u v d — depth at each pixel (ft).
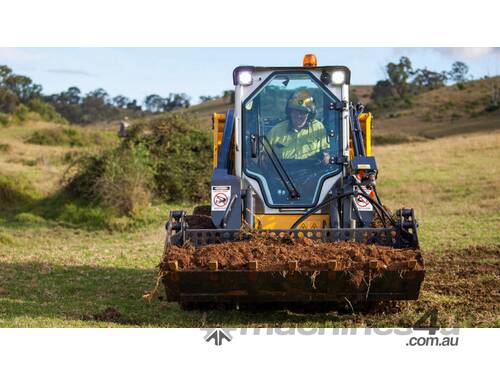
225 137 28.94
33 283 33.45
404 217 24.82
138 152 63.77
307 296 22.86
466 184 77.10
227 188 25.72
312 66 26.43
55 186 67.51
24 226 56.65
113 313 26.61
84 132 145.69
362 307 25.70
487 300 28.60
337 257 22.52
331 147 26.22
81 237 52.21
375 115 260.21
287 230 24.35
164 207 62.44
